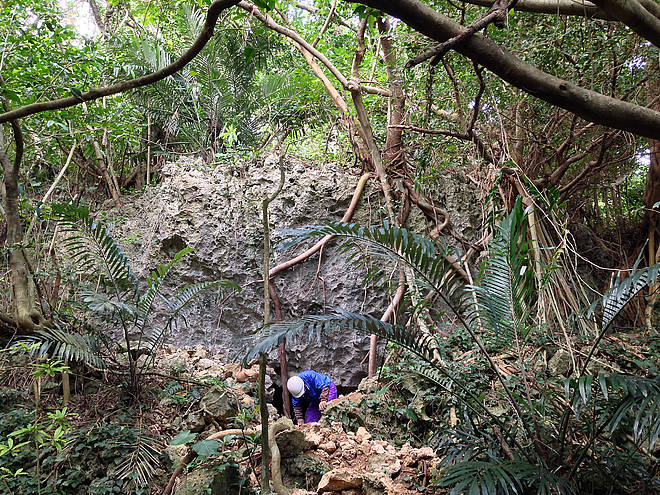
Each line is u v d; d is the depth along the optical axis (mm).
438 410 4129
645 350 4652
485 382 4012
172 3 7562
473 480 2408
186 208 5816
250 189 5895
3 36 4449
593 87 4699
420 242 3051
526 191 5223
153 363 4543
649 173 6199
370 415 4250
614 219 6566
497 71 2615
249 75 7281
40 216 4879
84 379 4223
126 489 3184
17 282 4156
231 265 5723
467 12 4648
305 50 6121
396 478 3451
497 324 3295
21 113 2863
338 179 5984
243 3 5219
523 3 3543
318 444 3729
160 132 7711
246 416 3715
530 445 3100
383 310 5586
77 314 5172
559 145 5859
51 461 3275
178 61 2764
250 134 7305
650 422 2283
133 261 5836
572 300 4969
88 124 5500
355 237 3033
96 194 6812
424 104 5461
